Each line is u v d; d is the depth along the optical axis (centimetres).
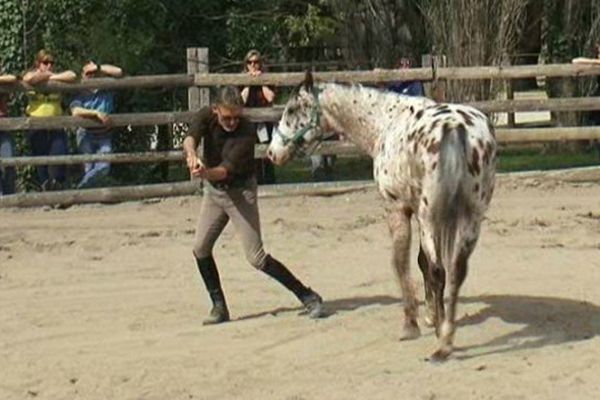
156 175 2184
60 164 1959
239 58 2478
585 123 2595
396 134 1079
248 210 1199
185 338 1169
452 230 1017
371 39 2673
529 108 2072
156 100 2238
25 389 1022
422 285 1347
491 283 1367
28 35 2208
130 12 2292
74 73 2027
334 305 1283
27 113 1998
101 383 1029
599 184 2038
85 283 1428
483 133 1035
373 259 1521
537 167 2455
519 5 2572
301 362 1077
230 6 2489
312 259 1530
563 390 981
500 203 1886
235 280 1412
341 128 1159
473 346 1108
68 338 1182
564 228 1692
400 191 1077
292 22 2639
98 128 1958
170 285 1407
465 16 2550
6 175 1952
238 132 1185
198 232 1211
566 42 2775
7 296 1370
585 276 1400
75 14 2228
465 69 2041
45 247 1638
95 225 1786
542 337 1134
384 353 1095
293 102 1175
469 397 966
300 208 1891
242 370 1057
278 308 1277
